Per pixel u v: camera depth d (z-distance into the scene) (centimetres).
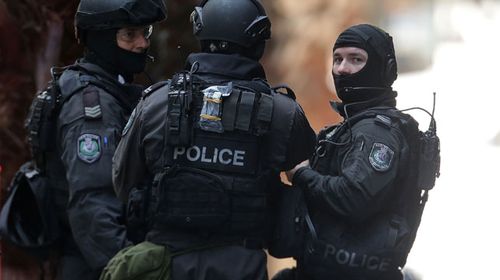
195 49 2273
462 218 4503
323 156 1462
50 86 1573
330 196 1398
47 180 1580
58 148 1555
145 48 1586
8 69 2003
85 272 1574
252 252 1352
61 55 1981
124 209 1487
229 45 1377
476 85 5969
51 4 1958
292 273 1538
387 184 1402
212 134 1333
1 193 2050
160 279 1325
